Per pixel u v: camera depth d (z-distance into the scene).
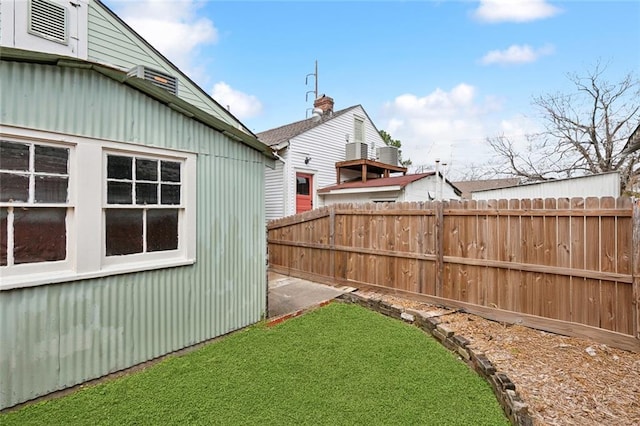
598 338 3.70
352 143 13.21
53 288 2.81
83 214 2.97
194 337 3.86
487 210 4.61
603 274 3.67
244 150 4.46
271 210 11.99
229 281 4.27
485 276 4.63
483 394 2.85
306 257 7.27
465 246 4.84
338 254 6.58
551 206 4.07
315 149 12.51
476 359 3.27
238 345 3.87
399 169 13.97
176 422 2.45
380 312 5.05
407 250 5.51
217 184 4.12
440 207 5.10
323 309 5.20
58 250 2.86
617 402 2.59
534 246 4.21
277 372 3.21
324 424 2.45
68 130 2.87
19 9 6.06
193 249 3.83
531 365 3.21
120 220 3.26
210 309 4.03
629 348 3.48
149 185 3.47
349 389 2.92
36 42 6.23
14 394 2.62
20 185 2.65
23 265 2.67
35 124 2.69
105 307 3.13
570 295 3.93
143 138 3.38
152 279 3.48
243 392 2.86
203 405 2.67
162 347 3.56
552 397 2.67
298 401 2.73
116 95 3.19
